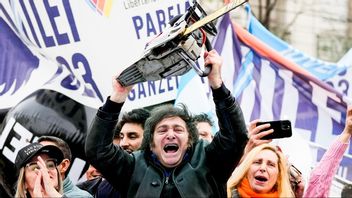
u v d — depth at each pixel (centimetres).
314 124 930
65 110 862
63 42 874
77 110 864
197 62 689
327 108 927
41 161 705
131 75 673
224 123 690
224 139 692
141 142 755
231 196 728
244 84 926
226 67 928
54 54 874
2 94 865
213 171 705
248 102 925
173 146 704
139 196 700
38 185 701
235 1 617
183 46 642
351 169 902
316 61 995
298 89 928
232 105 688
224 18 929
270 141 742
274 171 724
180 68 660
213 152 701
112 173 706
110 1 876
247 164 726
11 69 868
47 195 700
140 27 879
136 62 660
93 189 807
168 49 644
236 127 689
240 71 928
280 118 927
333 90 926
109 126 693
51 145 722
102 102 871
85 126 862
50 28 874
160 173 705
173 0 879
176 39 639
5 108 862
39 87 863
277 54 927
